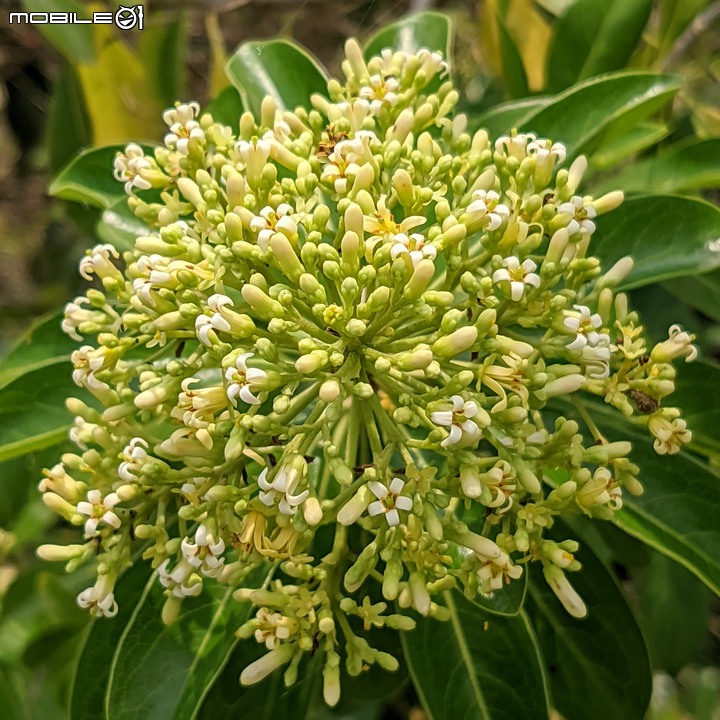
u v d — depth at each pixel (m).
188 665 0.14
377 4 0.33
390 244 0.13
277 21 0.34
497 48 0.27
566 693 0.17
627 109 0.18
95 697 0.16
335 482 0.15
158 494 0.14
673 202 0.17
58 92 0.26
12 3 0.29
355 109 0.15
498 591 0.14
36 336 0.18
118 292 0.14
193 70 0.34
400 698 0.26
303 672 0.16
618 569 0.26
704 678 0.33
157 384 0.13
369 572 0.13
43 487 0.14
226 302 0.13
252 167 0.14
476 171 0.14
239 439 0.12
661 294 0.25
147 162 0.15
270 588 0.15
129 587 0.16
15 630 0.20
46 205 0.39
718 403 0.16
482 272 0.14
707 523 0.15
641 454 0.16
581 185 0.22
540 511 0.13
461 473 0.12
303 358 0.12
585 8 0.22
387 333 0.13
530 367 0.13
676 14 0.24
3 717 0.19
